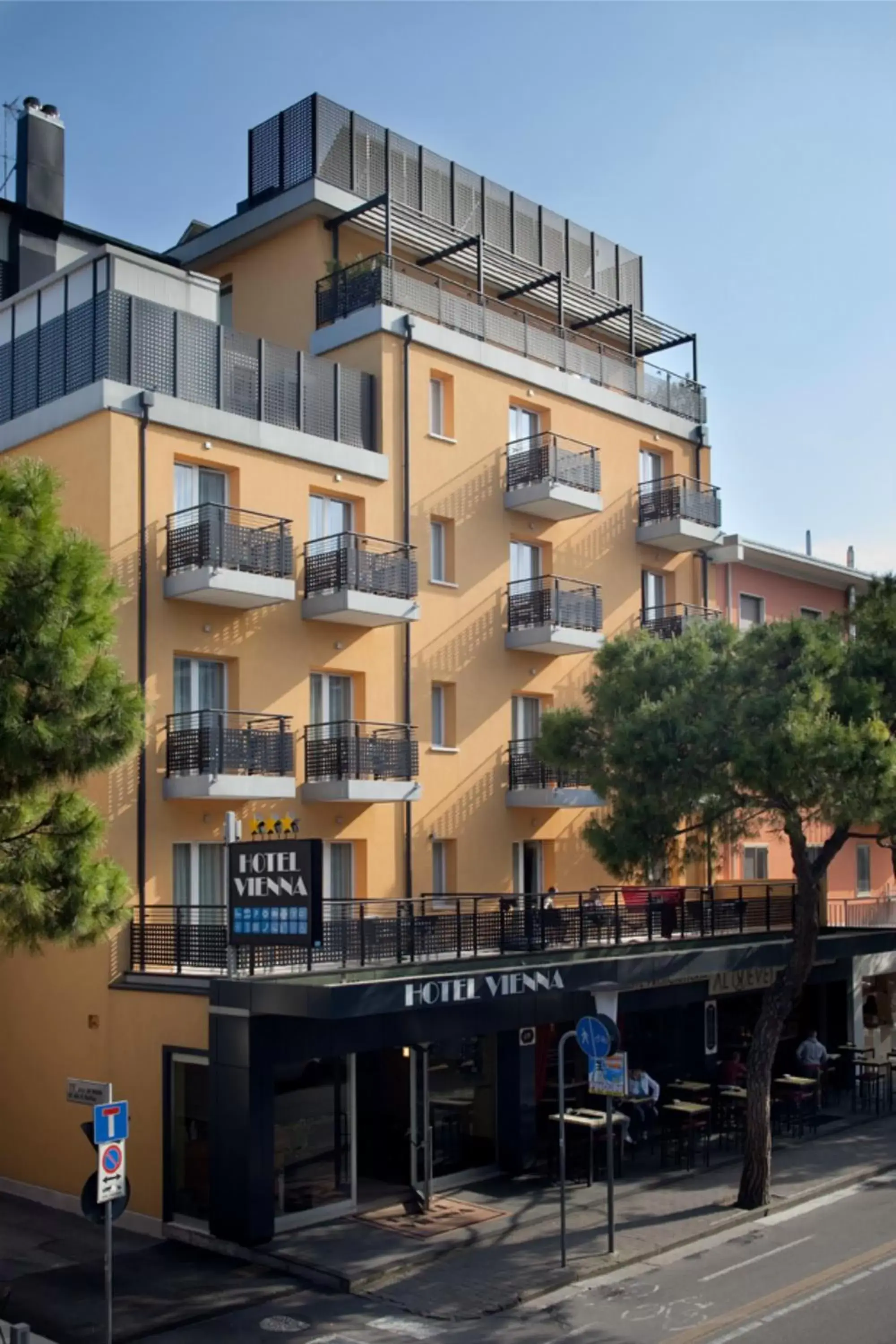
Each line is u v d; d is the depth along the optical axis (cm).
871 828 3597
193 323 2125
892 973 3167
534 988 1938
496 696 2570
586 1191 1975
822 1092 2664
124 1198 1300
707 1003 2467
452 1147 2020
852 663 1872
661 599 3027
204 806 2052
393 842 2338
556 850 2666
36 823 1384
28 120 2652
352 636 2303
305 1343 1370
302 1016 1631
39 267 2631
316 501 2295
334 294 2514
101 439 1986
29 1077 1998
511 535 2631
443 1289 1531
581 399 2794
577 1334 1385
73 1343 1377
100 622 1323
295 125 2644
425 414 2478
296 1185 1773
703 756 1841
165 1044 1809
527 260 3031
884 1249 1681
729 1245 1716
